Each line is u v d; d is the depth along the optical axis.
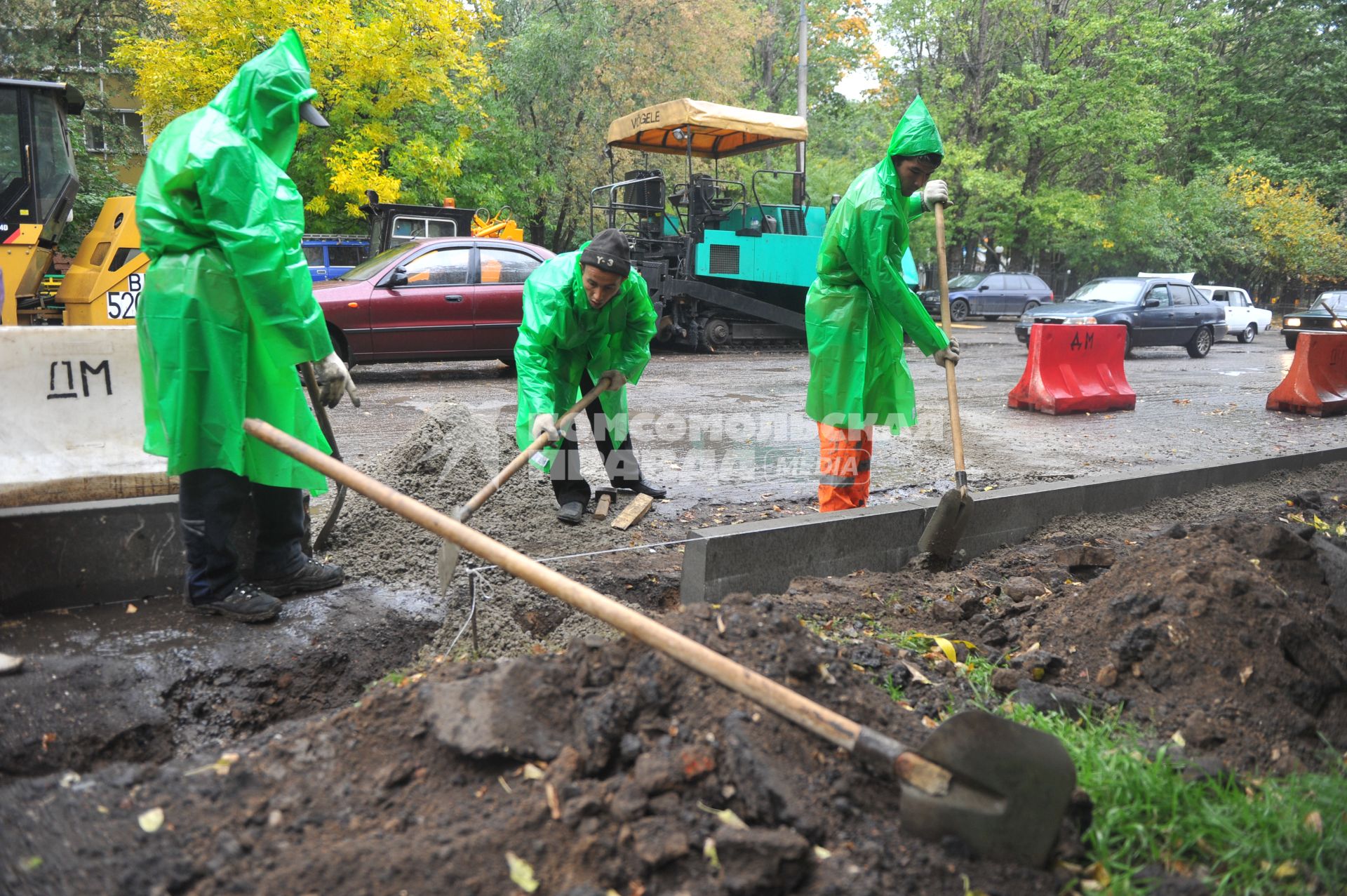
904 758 2.10
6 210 9.36
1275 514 5.45
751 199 27.39
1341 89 36.69
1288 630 2.87
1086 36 26.81
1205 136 37.25
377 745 2.28
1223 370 15.59
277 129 3.31
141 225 3.09
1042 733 2.11
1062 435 8.59
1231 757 2.55
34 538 3.38
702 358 15.01
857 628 3.58
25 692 2.80
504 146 22.53
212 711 3.04
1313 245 33.62
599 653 2.45
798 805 2.03
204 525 3.31
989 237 31.77
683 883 1.87
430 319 10.80
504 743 2.17
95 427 3.70
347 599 3.72
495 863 1.89
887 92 30.56
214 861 1.93
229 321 3.13
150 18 20.45
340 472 2.59
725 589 3.96
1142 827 2.13
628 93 24.06
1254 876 2.04
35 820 2.07
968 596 3.75
